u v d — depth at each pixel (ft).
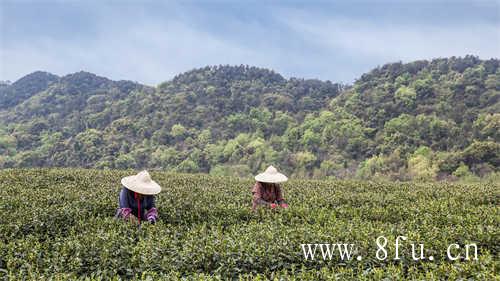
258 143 274.77
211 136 302.25
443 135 246.06
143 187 34.96
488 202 54.75
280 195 43.86
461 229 31.42
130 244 28.71
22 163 256.73
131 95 402.72
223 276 25.38
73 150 271.90
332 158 252.83
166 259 26.05
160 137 297.94
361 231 30.55
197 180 74.49
